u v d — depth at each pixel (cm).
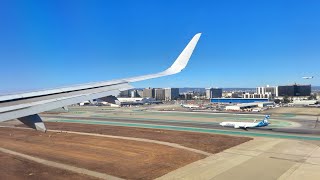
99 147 5656
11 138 6812
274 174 3775
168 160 4562
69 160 4600
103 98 1314
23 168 4128
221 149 5325
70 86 1405
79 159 4672
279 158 4619
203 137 6681
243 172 3872
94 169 4084
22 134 7406
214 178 3634
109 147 5647
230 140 6256
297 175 3722
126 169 4084
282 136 6850
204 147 5512
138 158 4719
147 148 5494
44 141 6384
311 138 6519
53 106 1109
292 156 4759
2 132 7781
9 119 950
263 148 5394
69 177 3722
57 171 3988
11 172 3912
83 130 8144
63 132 7769
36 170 4028
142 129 8225
